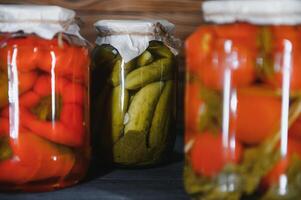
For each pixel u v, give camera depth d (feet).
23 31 1.98
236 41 1.70
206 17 1.82
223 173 1.74
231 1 1.72
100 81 2.41
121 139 2.35
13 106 1.96
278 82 1.69
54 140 1.99
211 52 1.74
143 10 2.98
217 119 1.75
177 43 2.58
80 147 2.09
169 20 2.99
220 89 1.74
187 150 1.88
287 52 1.69
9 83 1.97
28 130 1.96
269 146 1.70
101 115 2.39
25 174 1.95
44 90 1.98
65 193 2.01
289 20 1.69
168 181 2.21
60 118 2.01
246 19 1.71
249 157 1.71
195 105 1.81
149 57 2.36
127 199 1.95
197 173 1.81
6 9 1.97
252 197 1.73
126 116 2.35
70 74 2.04
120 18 2.98
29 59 1.96
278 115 1.70
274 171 1.70
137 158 2.37
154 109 2.37
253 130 1.70
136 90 2.35
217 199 1.76
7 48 1.97
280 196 1.70
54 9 1.99
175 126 2.52
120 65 2.35
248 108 1.70
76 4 2.96
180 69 3.00
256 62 1.69
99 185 2.14
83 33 2.98
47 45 1.98
